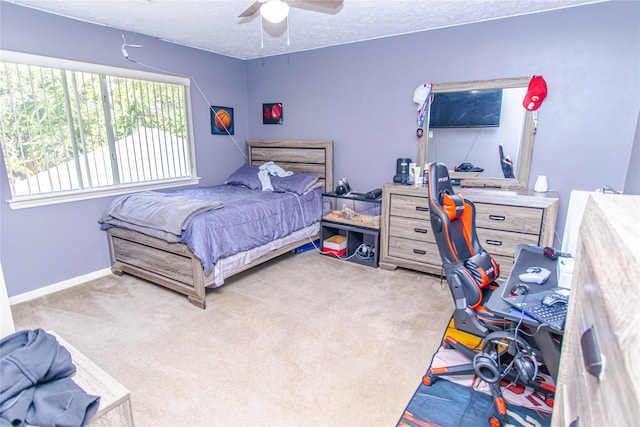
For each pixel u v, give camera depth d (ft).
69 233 10.39
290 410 5.74
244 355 7.14
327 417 5.61
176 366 6.79
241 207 10.28
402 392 6.15
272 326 8.20
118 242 10.85
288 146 14.71
